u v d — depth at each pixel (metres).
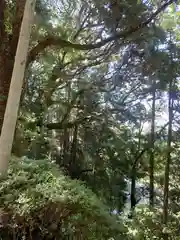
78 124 7.29
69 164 7.79
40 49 5.01
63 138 8.12
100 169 7.72
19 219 2.15
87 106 7.05
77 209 2.21
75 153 7.93
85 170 7.70
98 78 6.73
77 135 8.01
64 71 6.61
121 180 8.17
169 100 6.33
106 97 6.87
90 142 7.60
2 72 4.03
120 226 2.38
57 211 2.20
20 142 5.38
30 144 6.11
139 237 4.41
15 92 2.72
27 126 6.16
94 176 7.65
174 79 6.14
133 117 7.11
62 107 7.66
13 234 2.14
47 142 7.03
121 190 8.09
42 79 6.83
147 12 5.11
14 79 2.73
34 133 6.27
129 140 7.62
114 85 6.57
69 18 5.73
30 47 5.20
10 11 4.43
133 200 8.31
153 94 6.78
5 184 2.49
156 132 7.07
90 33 5.99
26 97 6.41
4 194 2.39
